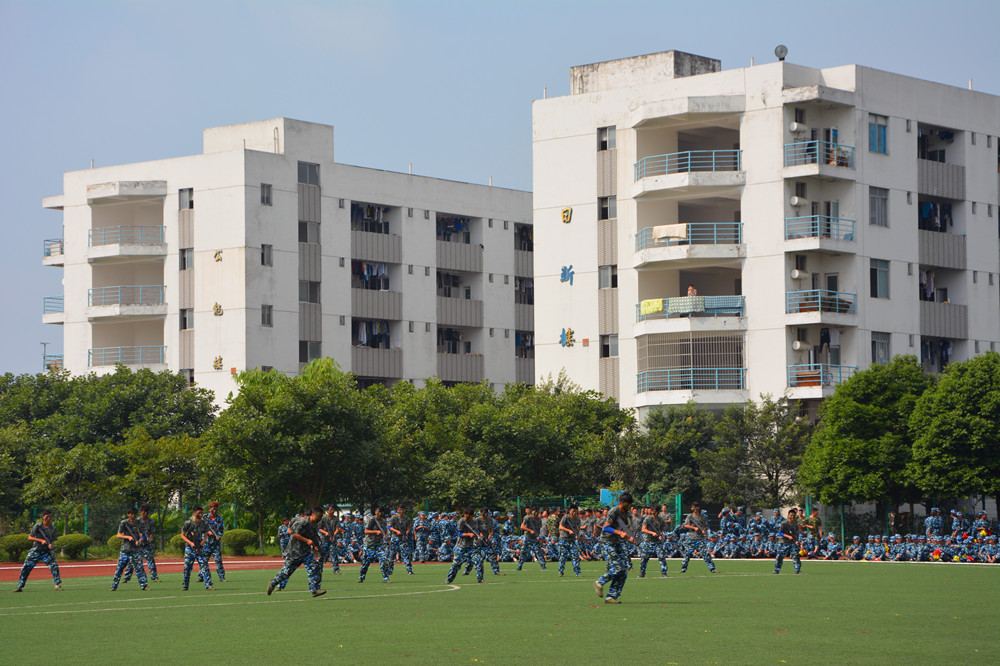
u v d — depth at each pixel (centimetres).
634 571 4019
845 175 6369
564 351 6994
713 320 6406
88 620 2303
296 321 7869
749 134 6456
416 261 8494
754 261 6412
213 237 7762
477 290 8844
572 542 3822
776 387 6319
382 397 6531
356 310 8162
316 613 2408
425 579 3600
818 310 6222
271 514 6169
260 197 7744
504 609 2473
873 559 4881
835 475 5206
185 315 7881
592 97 6975
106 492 6166
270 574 4053
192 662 1689
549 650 1794
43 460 6300
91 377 7531
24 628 2159
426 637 1962
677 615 2327
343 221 8138
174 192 7931
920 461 5050
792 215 6369
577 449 6131
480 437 6119
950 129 6894
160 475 6159
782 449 5712
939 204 6875
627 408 6619
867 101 6500
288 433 5594
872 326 6438
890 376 5344
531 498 6000
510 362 8950
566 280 7000
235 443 5522
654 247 6575
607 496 5919
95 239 8231
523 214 9106
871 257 6469
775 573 3831
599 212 6938
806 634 1995
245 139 8038
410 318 8431
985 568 4162
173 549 5909
